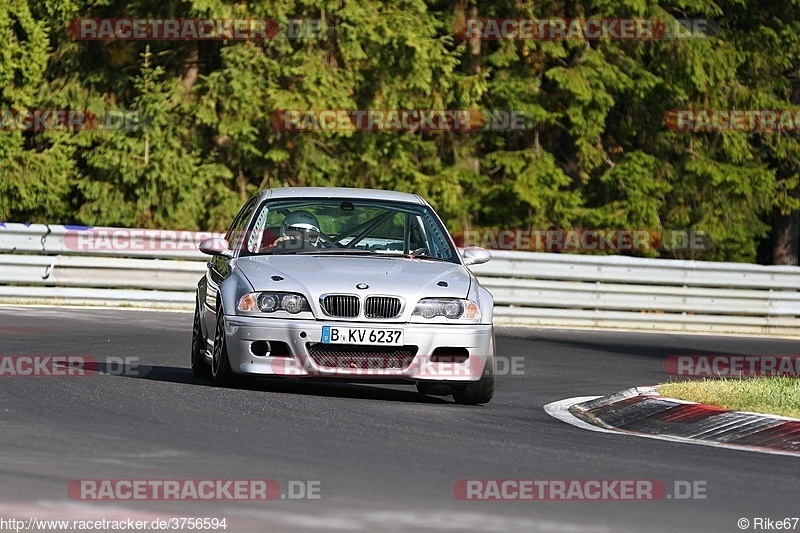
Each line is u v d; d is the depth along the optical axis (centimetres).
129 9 8331
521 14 9488
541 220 9312
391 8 8525
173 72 8488
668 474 2267
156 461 2153
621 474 2239
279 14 8062
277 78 8256
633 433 2902
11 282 6041
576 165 9950
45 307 5725
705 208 10106
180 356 4203
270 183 8444
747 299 6975
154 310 5900
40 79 8206
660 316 6838
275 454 2266
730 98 10062
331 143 8600
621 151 10038
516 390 3797
